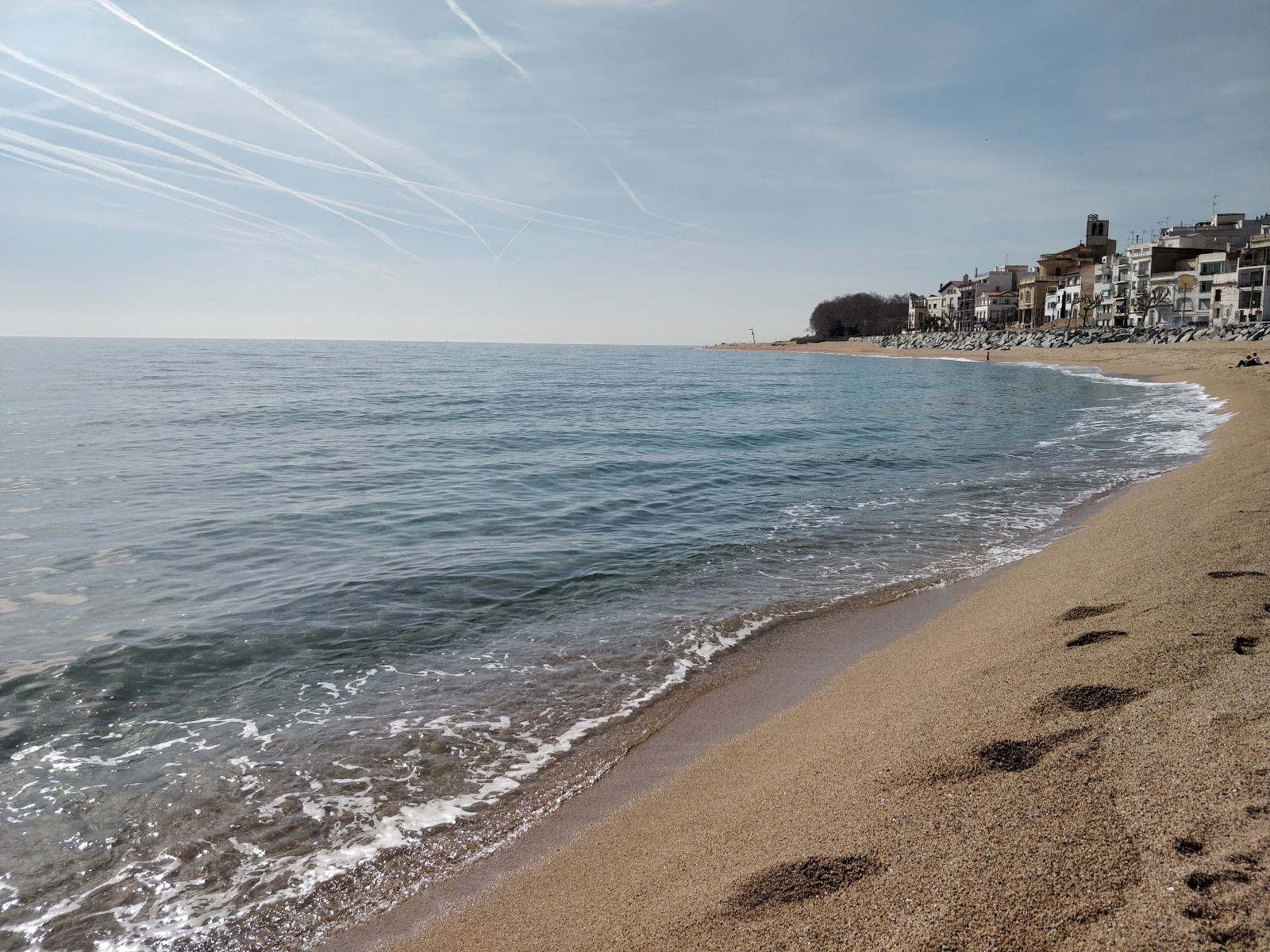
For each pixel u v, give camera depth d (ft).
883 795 13.65
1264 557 23.93
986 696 17.29
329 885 14.06
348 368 225.76
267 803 16.67
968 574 32.19
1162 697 15.10
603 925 11.89
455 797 16.81
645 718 20.33
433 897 13.60
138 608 28.78
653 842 14.33
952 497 48.85
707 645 25.26
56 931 12.99
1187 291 258.98
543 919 12.48
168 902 13.70
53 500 47.83
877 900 10.78
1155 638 18.40
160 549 36.78
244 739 19.44
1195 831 10.71
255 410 104.32
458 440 77.20
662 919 11.62
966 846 11.50
